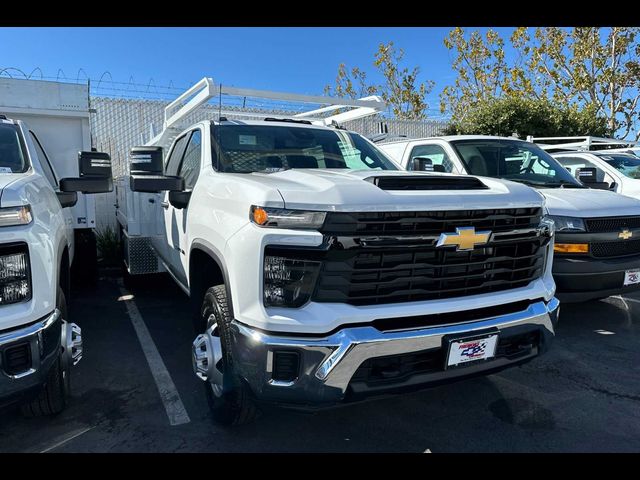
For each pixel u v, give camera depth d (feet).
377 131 41.01
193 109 15.74
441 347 8.29
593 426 10.46
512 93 60.54
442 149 20.70
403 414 10.91
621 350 14.64
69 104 20.51
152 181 10.89
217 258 9.34
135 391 11.96
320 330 7.63
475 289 8.93
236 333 8.18
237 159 12.02
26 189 8.70
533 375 12.96
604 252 15.16
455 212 8.42
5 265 7.78
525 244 9.56
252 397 8.25
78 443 9.66
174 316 18.10
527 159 20.59
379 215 7.91
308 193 7.94
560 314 18.01
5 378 7.62
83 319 17.67
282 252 7.76
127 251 19.48
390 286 8.14
